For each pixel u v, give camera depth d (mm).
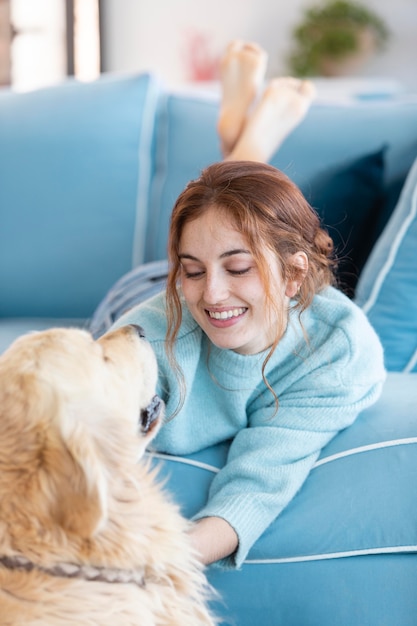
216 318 1423
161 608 1200
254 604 1448
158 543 1221
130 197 2541
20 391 1097
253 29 5453
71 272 2529
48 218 2553
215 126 2482
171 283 1481
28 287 2555
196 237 1396
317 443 1489
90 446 1046
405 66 5211
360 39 5172
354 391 1497
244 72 2305
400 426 1481
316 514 1426
